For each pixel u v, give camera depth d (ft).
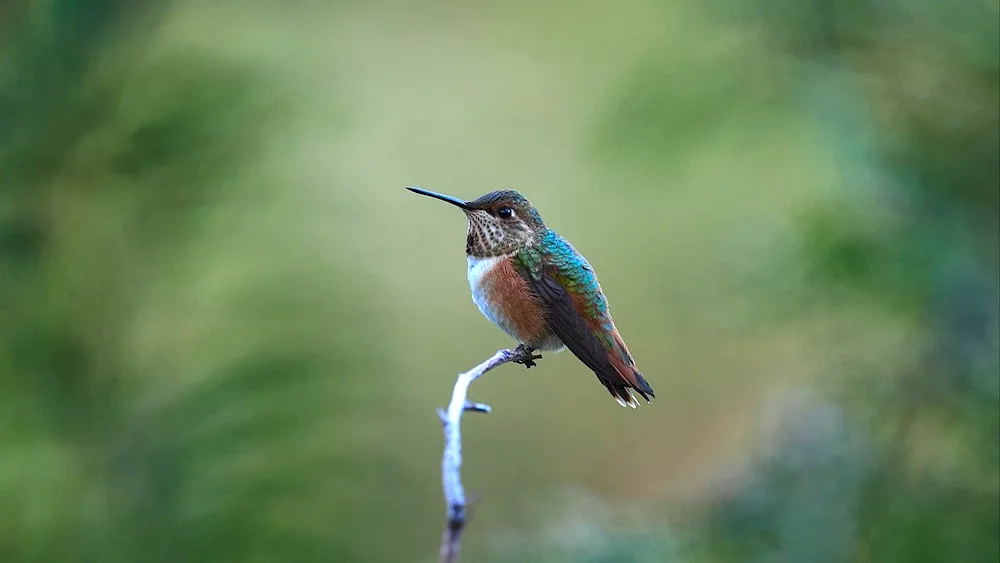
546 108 44.32
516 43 44.42
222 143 20.01
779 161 28.53
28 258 18.61
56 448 18.57
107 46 19.53
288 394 19.53
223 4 23.84
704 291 29.48
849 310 26.61
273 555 19.13
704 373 43.60
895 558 25.55
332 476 19.60
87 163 19.20
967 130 24.62
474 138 43.75
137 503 18.67
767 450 29.09
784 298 26.76
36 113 18.80
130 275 19.40
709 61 26.25
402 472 20.42
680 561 28.55
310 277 20.51
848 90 24.52
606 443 44.24
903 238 24.43
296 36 26.66
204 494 18.94
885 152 24.32
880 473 26.48
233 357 19.75
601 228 43.42
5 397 18.39
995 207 24.45
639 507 33.91
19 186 18.71
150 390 19.25
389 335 22.35
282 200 20.63
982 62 23.81
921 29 24.49
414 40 44.60
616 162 26.81
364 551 19.52
